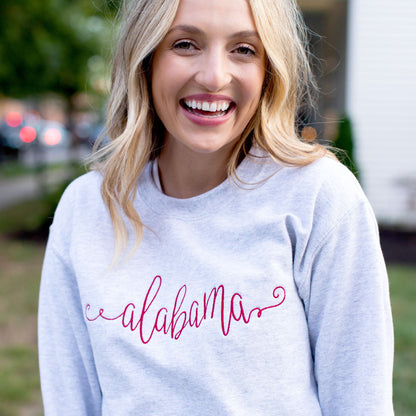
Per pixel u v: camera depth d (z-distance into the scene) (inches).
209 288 46.2
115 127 55.5
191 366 44.9
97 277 49.9
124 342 47.3
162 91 47.6
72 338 53.9
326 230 44.5
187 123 47.5
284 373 44.2
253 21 45.1
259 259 45.6
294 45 52.7
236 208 48.7
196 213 49.9
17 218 336.5
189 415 45.5
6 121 722.2
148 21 46.2
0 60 277.1
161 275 48.9
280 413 44.1
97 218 52.8
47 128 830.5
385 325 44.6
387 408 43.3
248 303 44.5
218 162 51.3
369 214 45.4
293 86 50.2
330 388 45.6
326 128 229.1
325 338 45.1
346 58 287.3
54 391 53.4
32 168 629.6
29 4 258.2
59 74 315.0
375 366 43.7
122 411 47.6
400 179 287.4
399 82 280.8
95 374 53.4
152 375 46.7
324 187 45.7
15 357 146.2
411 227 285.6
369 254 44.6
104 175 53.9
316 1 288.8
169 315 47.1
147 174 54.2
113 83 54.6
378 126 285.0
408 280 204.7
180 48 46.1
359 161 281.6
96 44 306.2
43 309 54.4
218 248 47.8
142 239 50.8
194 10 44.6
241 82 46.3
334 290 44.6
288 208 46.4
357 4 276.2
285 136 48.9
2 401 123.8
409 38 277.1
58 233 54.6
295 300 45.3
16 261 242.2
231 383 44.3
